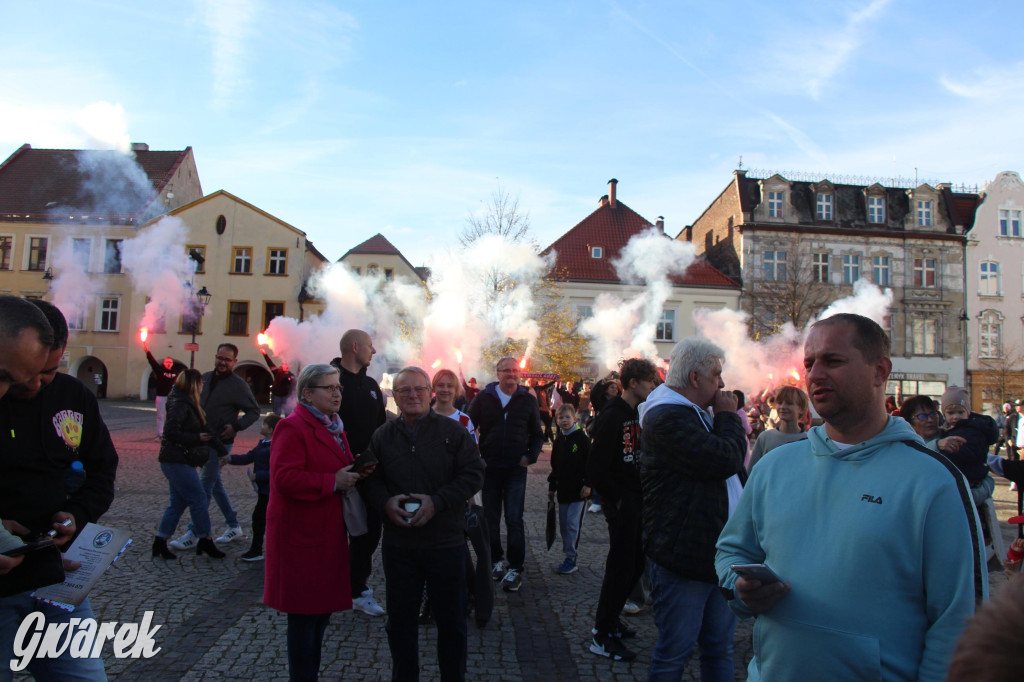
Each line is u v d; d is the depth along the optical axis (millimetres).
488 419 5891
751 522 2109
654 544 2975
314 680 3400
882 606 1679
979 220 37062
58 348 2396
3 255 36219
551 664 3994
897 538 1684
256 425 21406
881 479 1750
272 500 3463
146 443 15469
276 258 37594
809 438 1957
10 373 2129
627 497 4125
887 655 1651
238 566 5816
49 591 2408
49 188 37969
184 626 4336
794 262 33469
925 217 37031
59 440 2434
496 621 4777
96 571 2498
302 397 3641
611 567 4137
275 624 4414
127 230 36531
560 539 7664
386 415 5230
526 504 9867
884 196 37000
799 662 1749
